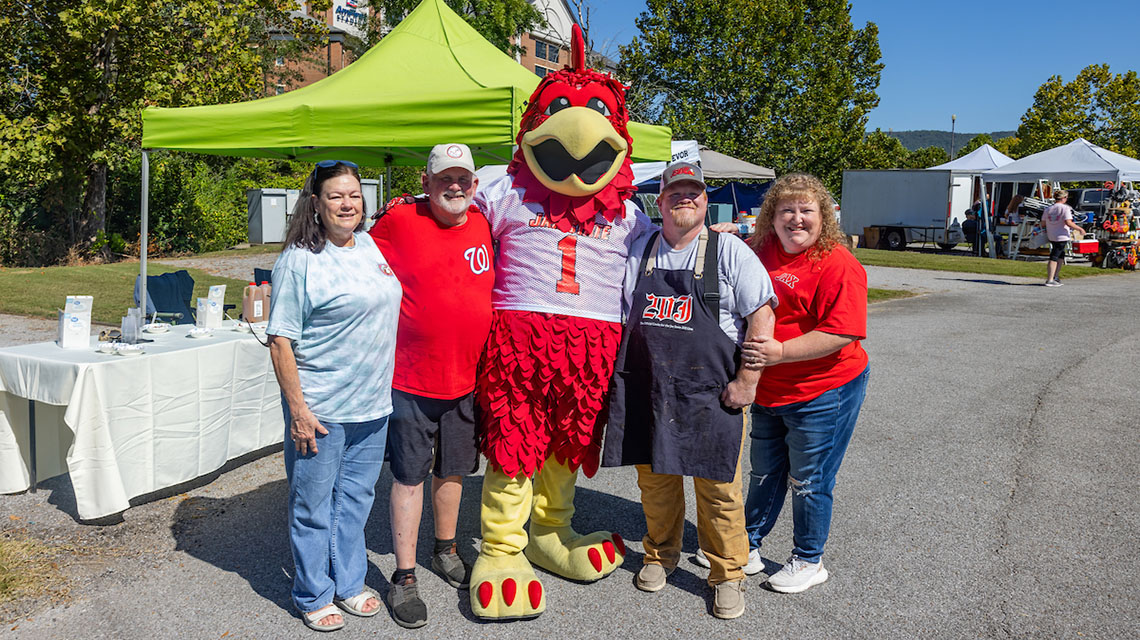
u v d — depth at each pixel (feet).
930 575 11.92
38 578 11.30
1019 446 17.93
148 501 14.32
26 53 53.11
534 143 10.75
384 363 10.08
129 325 14.90
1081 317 36.37
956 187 77.82
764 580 11.84
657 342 10.36
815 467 10.93
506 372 10.67
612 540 12.15
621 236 11.00
